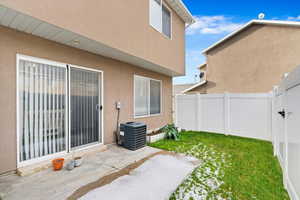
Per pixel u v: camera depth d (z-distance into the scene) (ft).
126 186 9.04
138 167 11.66
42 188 8.59
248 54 34.81
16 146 10.30
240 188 9.80
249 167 12.70
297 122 8.28
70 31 10.64
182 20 26.58
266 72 32.48
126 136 16.30
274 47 31.58
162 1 21.31
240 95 24.17
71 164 10.98
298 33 29.27
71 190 8.43
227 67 37.99
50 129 12.21
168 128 22.80
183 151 16.22
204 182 10.45
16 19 9.06
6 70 9.92
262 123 22.02
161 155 14.48
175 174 10.86
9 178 9.58
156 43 20.07
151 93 24.82
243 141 20.84
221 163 13.43
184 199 8.70
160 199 8.09
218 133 26.45
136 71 21.36
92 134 15.60
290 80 9.09
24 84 10.83
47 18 9.37
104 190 8.51
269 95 21.43
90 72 15.47
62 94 13.04
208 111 27.86
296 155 8.36
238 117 24.36
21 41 10.59
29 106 11.07
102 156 13.85
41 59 11.63
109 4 13.46
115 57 17.10
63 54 13.01
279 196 9.17
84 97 14.85
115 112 18.10
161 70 24.26
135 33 16.53
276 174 11.62
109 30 13.47
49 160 11.76
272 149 17.46
